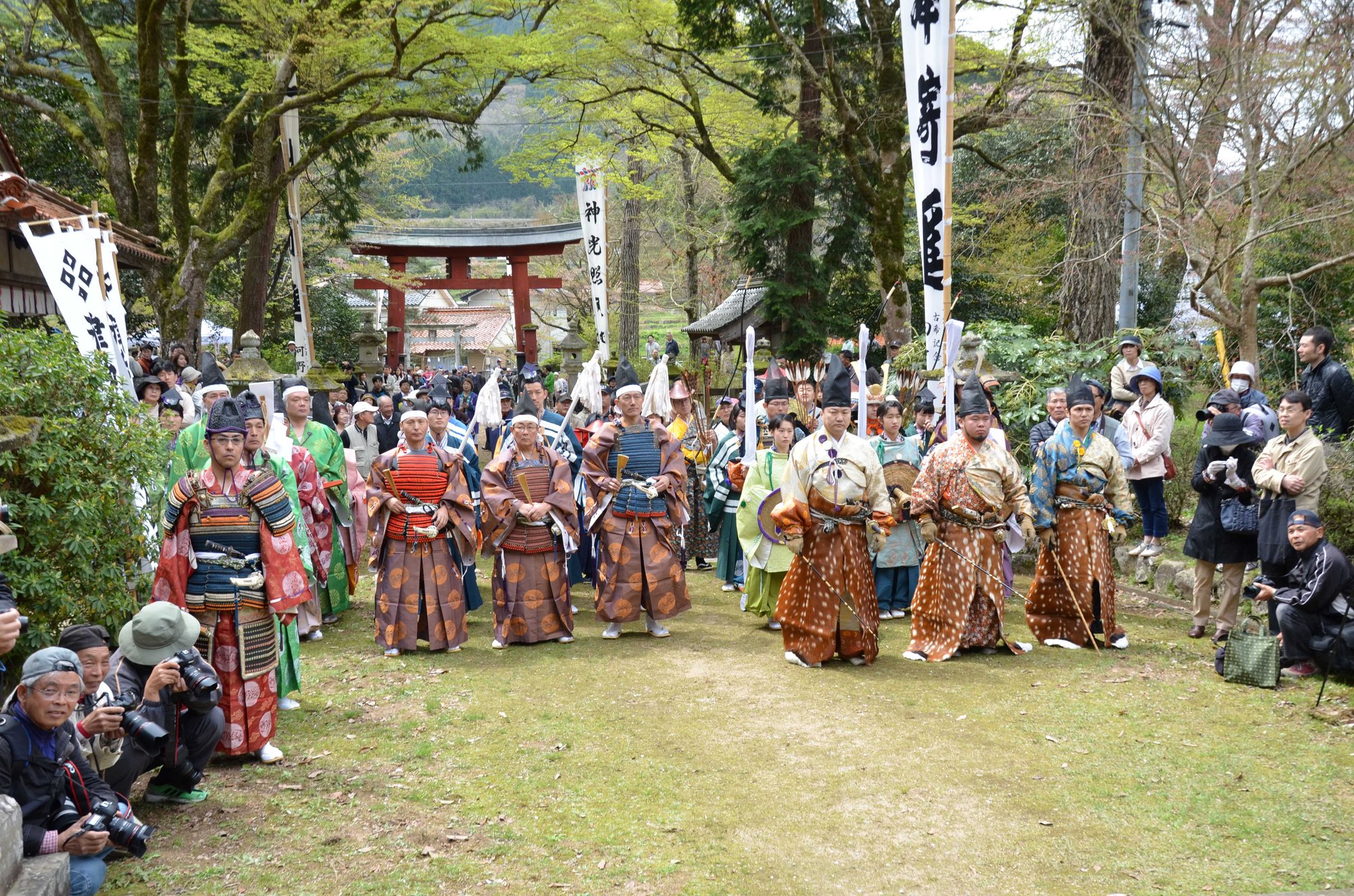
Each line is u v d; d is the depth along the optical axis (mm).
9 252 11094
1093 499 6941
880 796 4672
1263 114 8266
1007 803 4566
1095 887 3844
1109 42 10492
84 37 16344
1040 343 10656
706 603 8906
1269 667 6039
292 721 5793
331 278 32969
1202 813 4418
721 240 26641
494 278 38219
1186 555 7078
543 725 5691
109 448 5355
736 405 9648
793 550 6613
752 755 5203
